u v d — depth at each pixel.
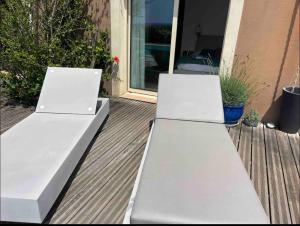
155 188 1.56
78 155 2.19
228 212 1.39
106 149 2.68
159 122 2.60
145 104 4.16
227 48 3.44
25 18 3.68
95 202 1.92
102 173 2.27
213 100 2.81
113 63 4.27
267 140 3.11
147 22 4.13
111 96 4.46
